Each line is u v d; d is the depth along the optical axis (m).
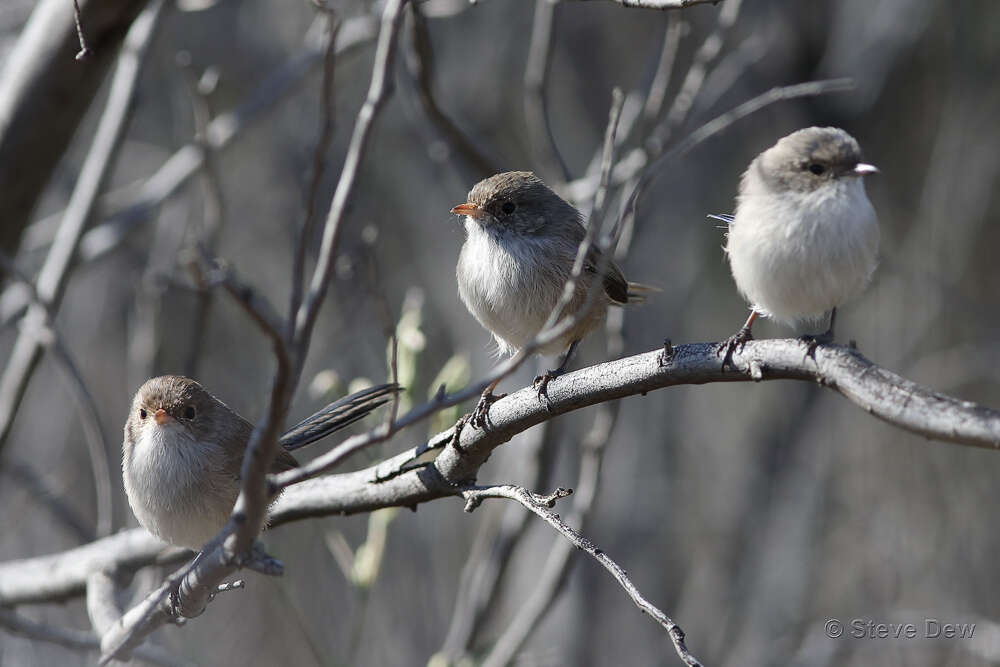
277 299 15.30
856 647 12.38
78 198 9.48
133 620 6.23
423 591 14.20
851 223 6.16
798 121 14.10
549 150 9.63
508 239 7.91
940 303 14.23
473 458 6.34
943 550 14.20
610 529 14.20
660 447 14.57
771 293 6.44
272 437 4.46
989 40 14.57
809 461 14.63
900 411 4.69
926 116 15.11
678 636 4.99
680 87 13.53
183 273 10.19
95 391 15.13
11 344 14.93
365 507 6.87
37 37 8.79
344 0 12.62
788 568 14.25
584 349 14.27
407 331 8.57
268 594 14.07
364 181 14.48
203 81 9.59
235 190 15.58
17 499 13.51
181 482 7.19
